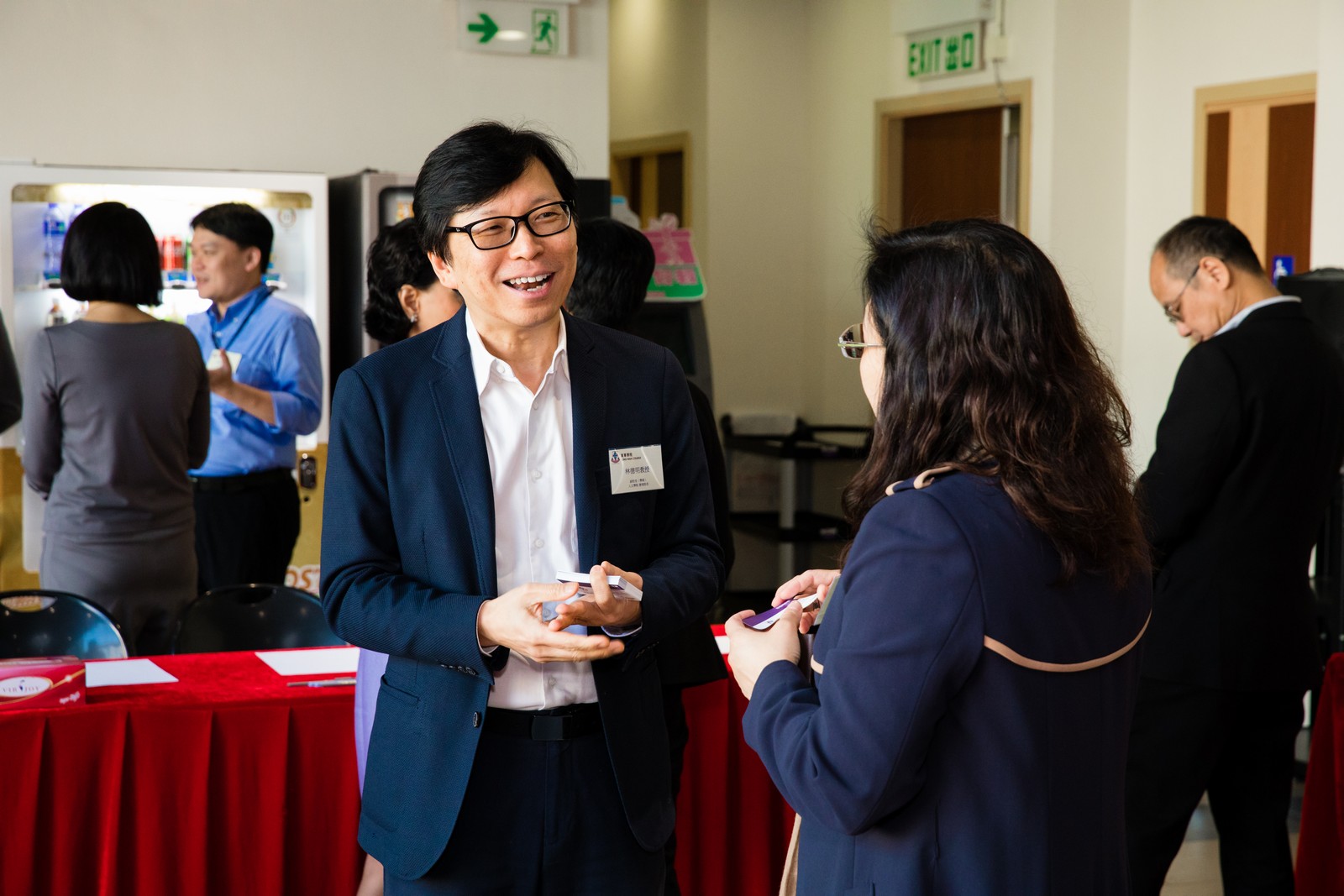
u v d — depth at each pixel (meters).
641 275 2.37
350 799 2.49
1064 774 1.31
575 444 1.80
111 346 3.60
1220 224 2.97
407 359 1.80
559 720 1.76
